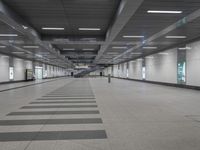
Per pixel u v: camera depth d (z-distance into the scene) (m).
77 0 9.23
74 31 16.08
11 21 10.84
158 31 14.80
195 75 18.08
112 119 7.12
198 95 14.41
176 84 22.17
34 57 36.75
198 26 13.29
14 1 9.30
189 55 18.98
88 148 4.45
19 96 14.23
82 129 5.92
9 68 30.31
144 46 23.36
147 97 13.33
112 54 33.53
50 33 16.92
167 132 5.62
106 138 5.12
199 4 9.23
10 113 8.27
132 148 4.45
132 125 6.33
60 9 10.53
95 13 11.30
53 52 27.98
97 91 17.81
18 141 4.93
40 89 20.25
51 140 4.99
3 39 17.31
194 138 5.12
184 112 8.33
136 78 40.16
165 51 25.22
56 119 7.18
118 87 22.67
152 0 8.74
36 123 6.64
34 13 11.23
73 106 9.91
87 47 27.64
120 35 16.22
